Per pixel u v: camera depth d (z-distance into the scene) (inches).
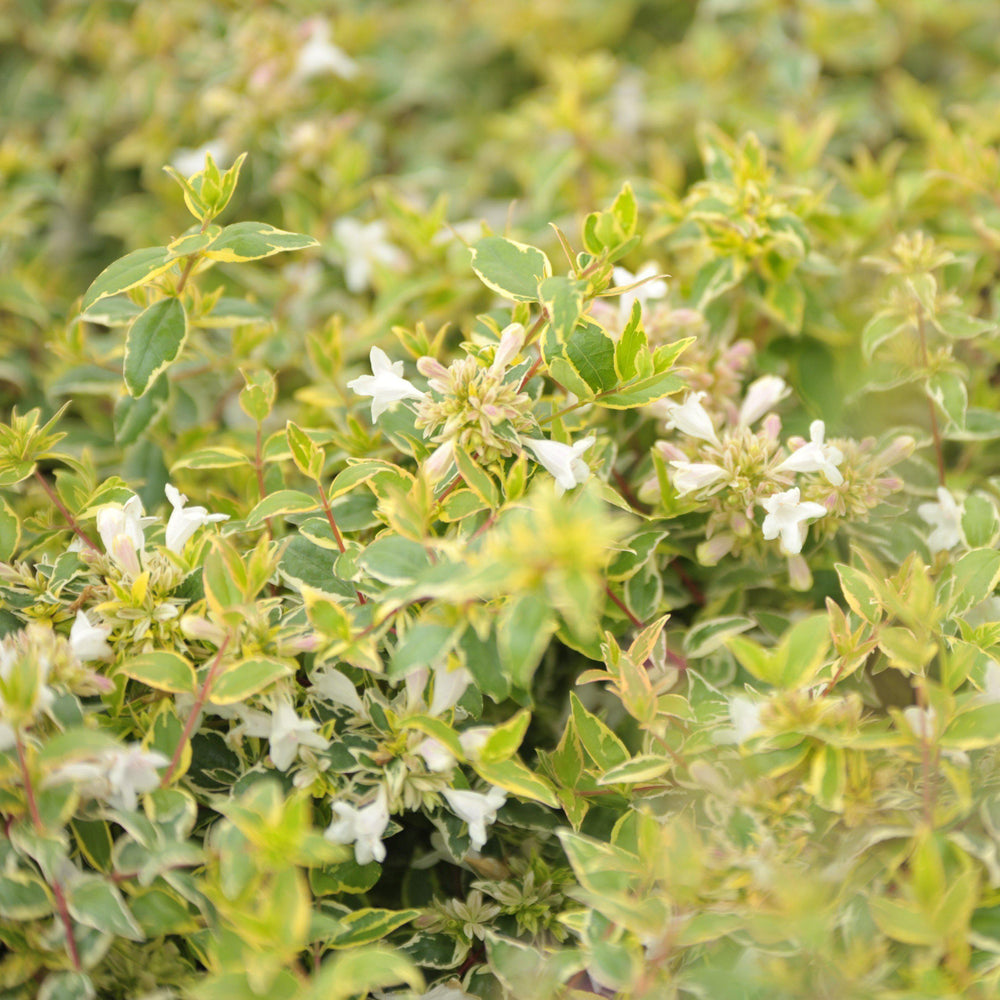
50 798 28.6
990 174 34.4
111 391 33.8
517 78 45.3
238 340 34.3
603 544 27.7
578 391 30.0
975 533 31.1
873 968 28.7
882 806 29.2
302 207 37.0
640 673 29.8
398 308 35.0
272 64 37.5
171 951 29.6
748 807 29.3
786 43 39.4
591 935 28.9
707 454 31.0
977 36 41.9
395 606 28.6
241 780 29.9
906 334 33.1
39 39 41.1
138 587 29.9
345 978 27.7
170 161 38.5
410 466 32.1
